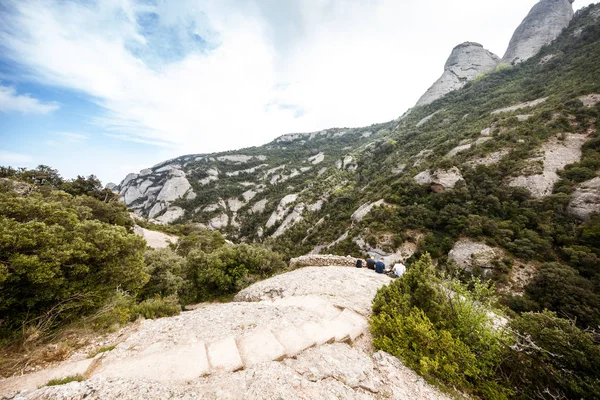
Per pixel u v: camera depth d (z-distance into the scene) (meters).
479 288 5.63
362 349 5.32
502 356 4.82
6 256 5.08
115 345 4.74
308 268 13.41
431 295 5.90
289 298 8.49
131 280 8.36
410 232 31.89
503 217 27.27
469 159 36.88
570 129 32.69
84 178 46.31
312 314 6.57
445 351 4.56
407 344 4.85
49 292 5.48
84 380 3.41
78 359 4.20
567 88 41.84
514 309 18.78
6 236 5.00
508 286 20.89
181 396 3.04
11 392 2.99
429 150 50.34
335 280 10.23
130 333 5.33
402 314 5.81
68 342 4.78
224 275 15.19
